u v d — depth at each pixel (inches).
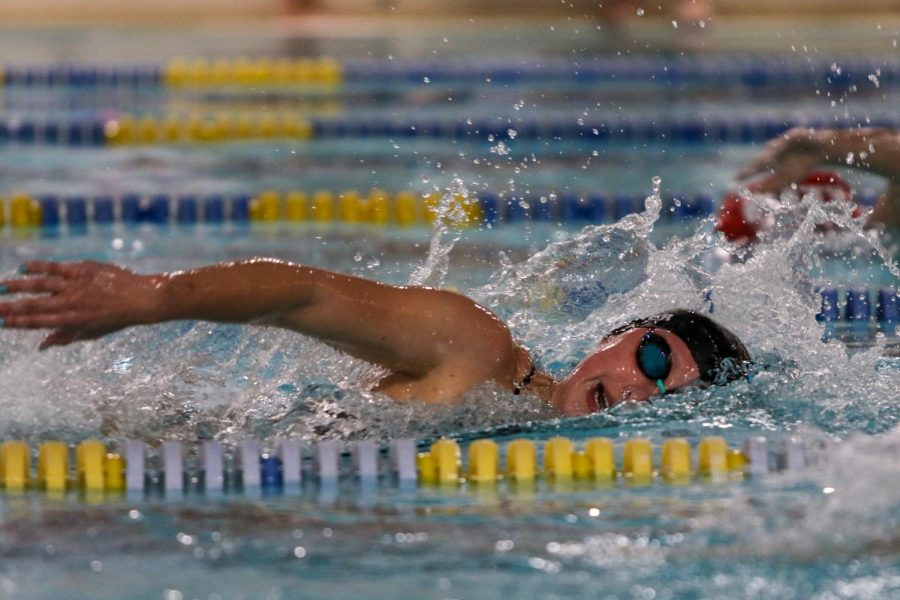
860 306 620.4
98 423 388.8
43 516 310.5
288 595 257.0
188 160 1063.6
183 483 342.3
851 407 408.5
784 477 343.6
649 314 513.7
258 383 416.5
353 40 1813.5
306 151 1113.4
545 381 409.7
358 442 365.1
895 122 1158.3
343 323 355.3
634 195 880.9
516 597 257.3
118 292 313.9
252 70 1507.1
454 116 1232.8
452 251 767.7
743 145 1131.9
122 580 265.1
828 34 1824.6
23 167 1014.4
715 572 271.9
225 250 768.3
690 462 354.6
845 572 270.7
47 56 1614.2
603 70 1519.4
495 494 334.0
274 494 333.4
